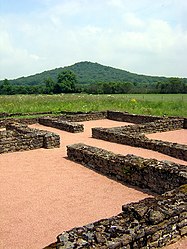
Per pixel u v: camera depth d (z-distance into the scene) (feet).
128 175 26.58
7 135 40.11
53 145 41.63
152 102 92.48
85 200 22.84
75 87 216.95
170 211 14.87
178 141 45.34
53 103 94.53
